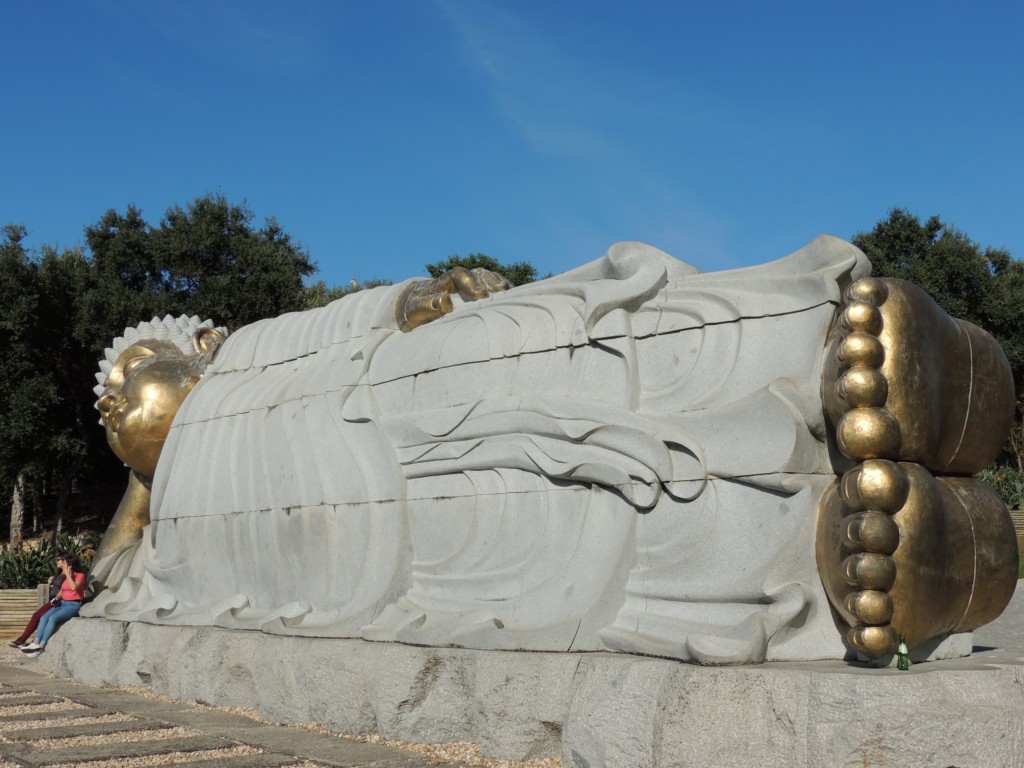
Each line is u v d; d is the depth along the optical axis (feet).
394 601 21.26
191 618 26.20
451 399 21.16
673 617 16.84
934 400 15.69
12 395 79.46
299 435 24.41
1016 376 90.48
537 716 16.53
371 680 19.34
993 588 16.38
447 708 18.13
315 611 23.03
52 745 18.81
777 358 16.63
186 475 27.94
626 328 18.51
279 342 28.07
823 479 16.07
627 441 17.71
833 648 15.60
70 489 104.01
